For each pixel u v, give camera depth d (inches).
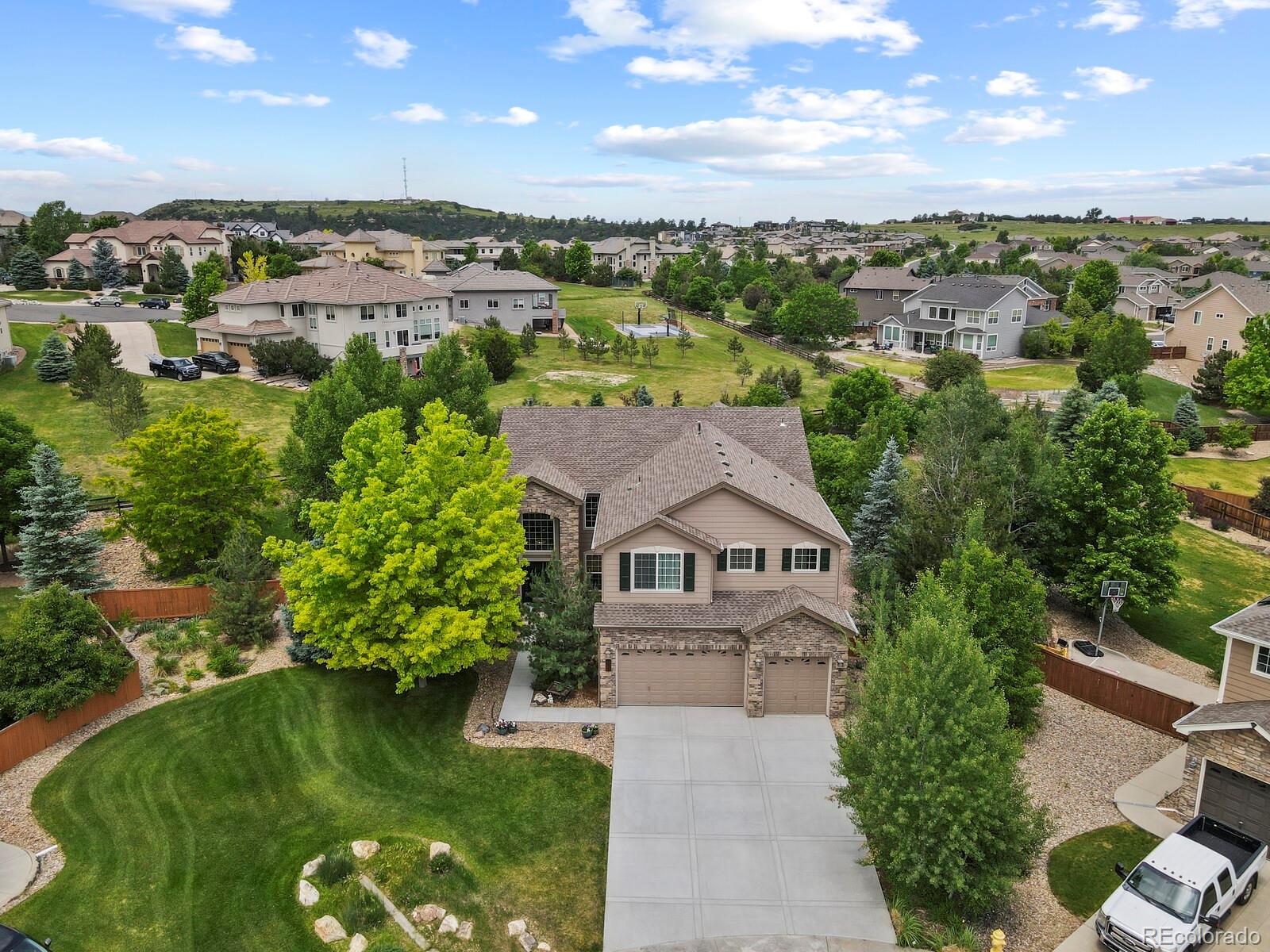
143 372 2524.6
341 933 685.3
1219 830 753.6
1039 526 1363.2
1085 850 800.3
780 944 685.9
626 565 1063.0
